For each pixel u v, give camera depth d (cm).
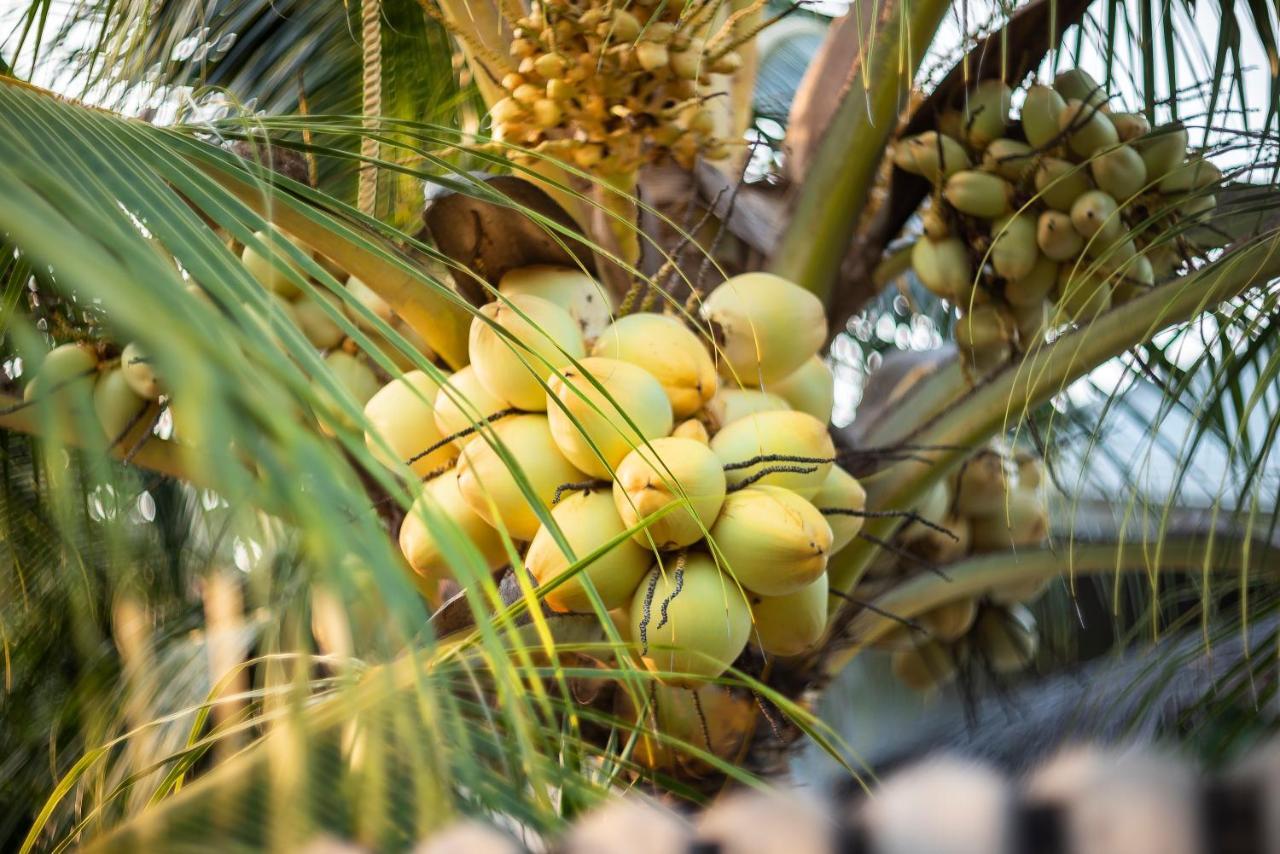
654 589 208
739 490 214
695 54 240
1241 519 276
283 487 134
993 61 273
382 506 266
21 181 156
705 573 209
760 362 233
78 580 202
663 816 170
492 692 224
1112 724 229
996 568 288
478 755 187
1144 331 247
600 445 210
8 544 282
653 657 209
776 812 147
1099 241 262
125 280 139
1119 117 264
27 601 289
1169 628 239
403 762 173
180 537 329
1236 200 254
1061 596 364
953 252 272
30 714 298
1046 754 226
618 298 262
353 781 170
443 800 156
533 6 244
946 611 297
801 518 207
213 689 212
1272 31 254
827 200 269
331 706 183
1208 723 210
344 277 270
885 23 269
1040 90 262
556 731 160
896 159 275
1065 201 264
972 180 265
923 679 310
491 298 244
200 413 128
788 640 222
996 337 274
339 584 129
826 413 251
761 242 270
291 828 168
